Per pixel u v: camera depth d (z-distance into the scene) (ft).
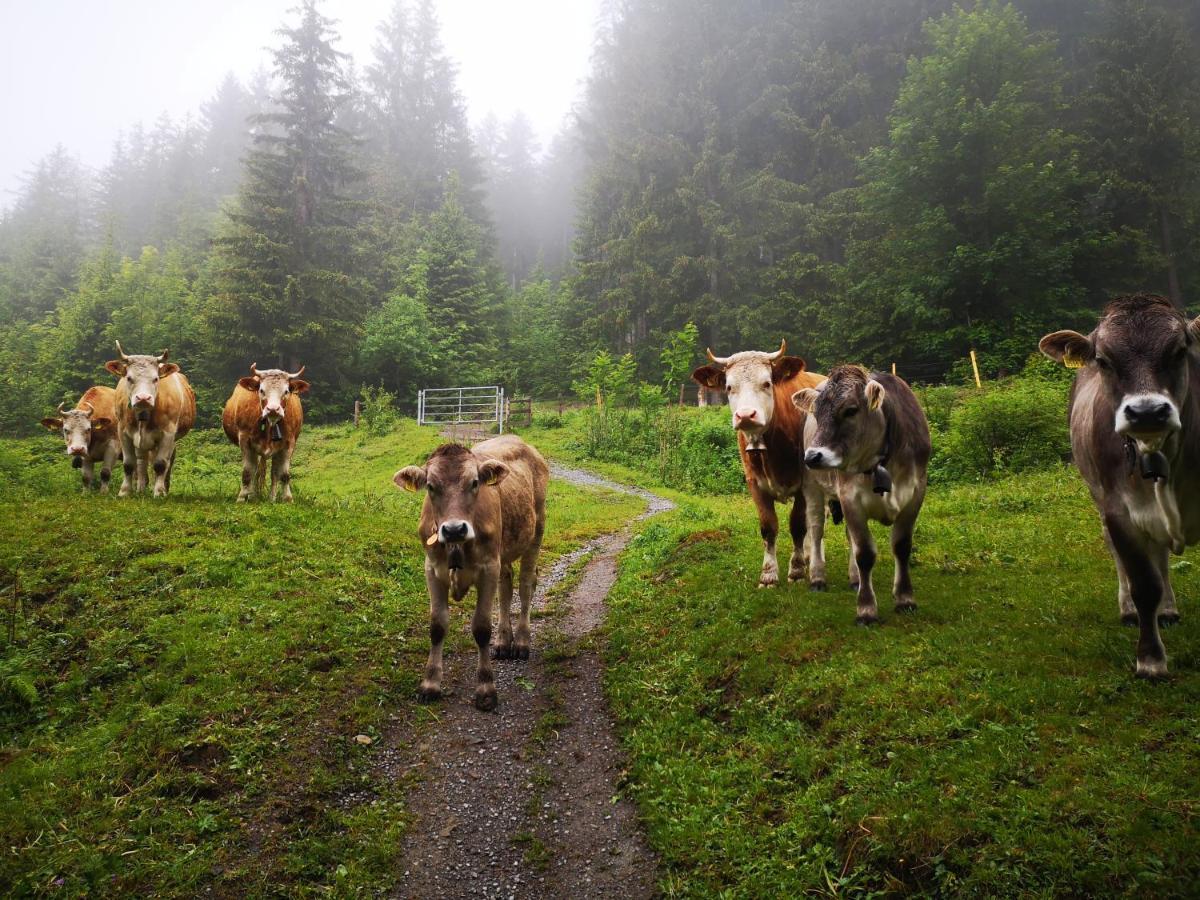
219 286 131.13
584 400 152.15
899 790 14.38
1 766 18.08
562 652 26.68
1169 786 12.79
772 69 154.30
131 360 40.45
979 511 36.42
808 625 23.03
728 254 136.77
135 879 14.71
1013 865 12.06
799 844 14.23
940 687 17.42
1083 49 136.05
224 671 22.22
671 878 14.57
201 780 17.56
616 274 154.10
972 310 103.81
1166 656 16.96
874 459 21.98
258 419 42.50
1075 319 101.19
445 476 21.39
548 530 50.57
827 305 127.75
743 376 27.48
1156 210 107.55
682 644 24.68
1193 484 16.17
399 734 20.86
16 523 32.58
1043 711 15.80
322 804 17.51
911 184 105.40
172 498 40.57
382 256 170.60
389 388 145.89
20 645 23.06
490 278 179.11
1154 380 14.89
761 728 18.44
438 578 22.57
